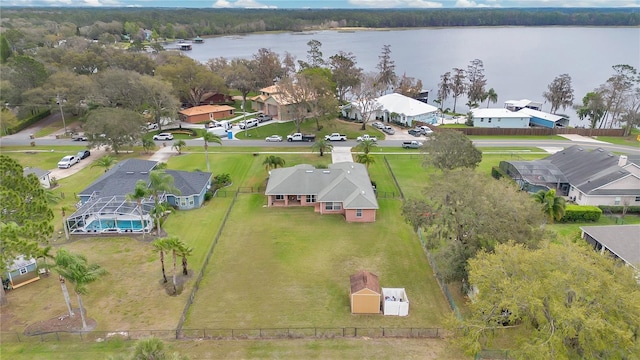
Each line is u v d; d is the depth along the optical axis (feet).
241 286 129.49
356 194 173.78
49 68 352.28
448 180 125.18
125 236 160.35
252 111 387.55
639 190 180.55
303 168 197.57
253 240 157.28
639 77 366.84
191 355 99.76
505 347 100.99
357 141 288.30
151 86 303.07
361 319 114.32
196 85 372.58
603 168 195.21
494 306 92.48
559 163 218.59
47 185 207.92
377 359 98.17
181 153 261.44
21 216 120.88
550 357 78.59
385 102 354.33
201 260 144.15
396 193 200.13
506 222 112.27
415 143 272.31
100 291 126.72
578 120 399.24
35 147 273.13
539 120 339.57
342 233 162.09
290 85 298.15
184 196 181.68
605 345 76.48
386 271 136.98
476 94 418.72
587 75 600.39
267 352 100.73
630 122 307.99
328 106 295.89
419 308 118.83
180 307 119.75
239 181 215.92
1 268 104.42
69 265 102.06
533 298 81.30
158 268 139.03
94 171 230.89
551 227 167.12
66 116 351.46
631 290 83.41
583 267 81.46
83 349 102.37
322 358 98.63
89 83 309.01
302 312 117.19
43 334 107.86
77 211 165.07
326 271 137.28
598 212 170.19
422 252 148.46
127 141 255.50
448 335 102.42
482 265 96.63
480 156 195.93
